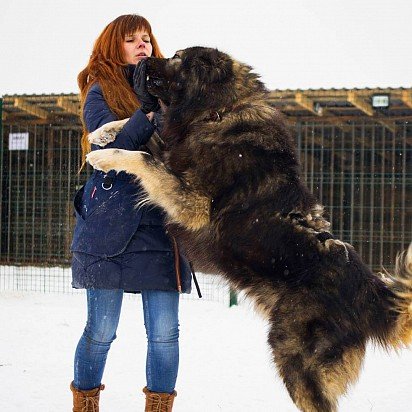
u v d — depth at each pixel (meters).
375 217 12.40
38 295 8.81
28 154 12.48
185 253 4.00
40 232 11.40
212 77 4.20
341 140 11.61
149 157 3.98
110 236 3.69
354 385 3.94
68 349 5.81
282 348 3.90
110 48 4.05
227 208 4.04
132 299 8.80
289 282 3.91
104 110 3.93
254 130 4.15
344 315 3.84
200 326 7.00
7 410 4.19
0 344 5.93
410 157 12.17
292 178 4.12
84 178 11.54
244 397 4.64
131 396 4.62
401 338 3.95
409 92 9.16
